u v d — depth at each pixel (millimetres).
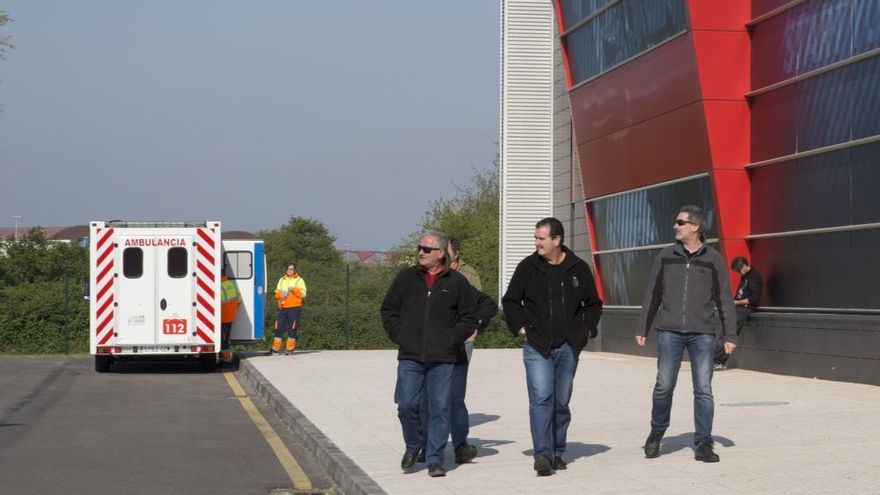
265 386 21188
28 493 10898
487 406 17734
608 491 10102
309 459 13477
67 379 25234
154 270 27266
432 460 11086
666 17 27625
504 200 38875
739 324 24547
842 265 22109
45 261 48469
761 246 25094
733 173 25625
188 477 12031
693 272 11773
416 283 11305
